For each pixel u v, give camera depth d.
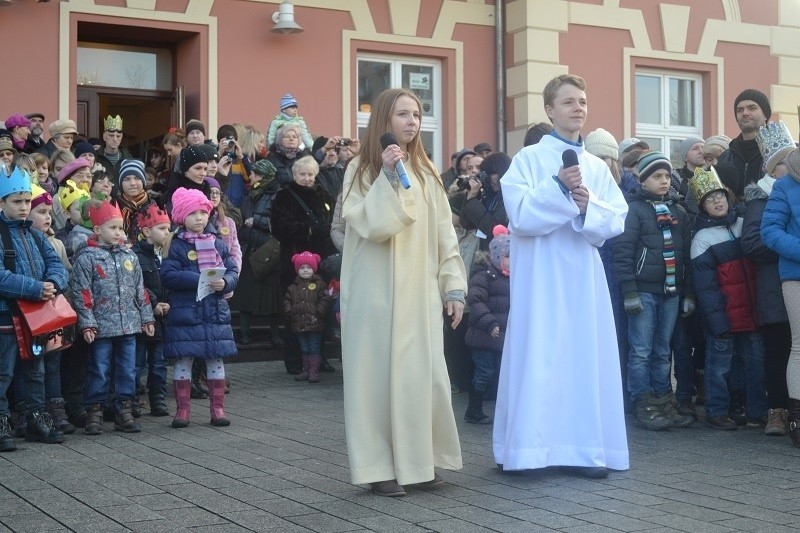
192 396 9.79
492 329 8.30
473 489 6.20
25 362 7.67
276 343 12.05
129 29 14.22
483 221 9.52
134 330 8.16
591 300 6.65
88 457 7.12
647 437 8.01
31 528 5.27
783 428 8.06
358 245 6.23
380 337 6.09
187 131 12.38
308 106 15.02
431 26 15.87
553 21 16.06
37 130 11.88
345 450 7.32
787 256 7.71
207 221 8.63
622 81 16.70
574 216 6.58
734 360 8.76
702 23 17.39
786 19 18.00
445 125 16.02
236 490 6.12
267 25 14.77
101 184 9.40
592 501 5.89
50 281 7.62
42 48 13.59
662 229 8.39
